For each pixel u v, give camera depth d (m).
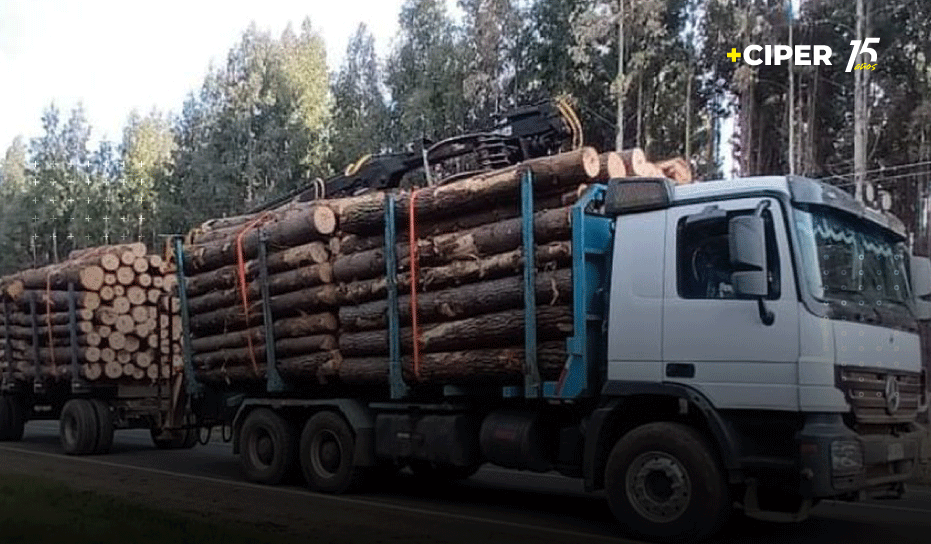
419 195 9.98
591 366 8.44
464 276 9.51
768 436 7.62
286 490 11.32
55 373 15.98
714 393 7.68
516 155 11.76
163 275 16.08
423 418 10.11
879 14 28.81
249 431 12.01
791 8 30.52
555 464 9.12
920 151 28.84
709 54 31.80
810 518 9.41
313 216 10.90
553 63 33.28
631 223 8.29
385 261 10.33
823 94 31.16
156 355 15.51
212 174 50.09
